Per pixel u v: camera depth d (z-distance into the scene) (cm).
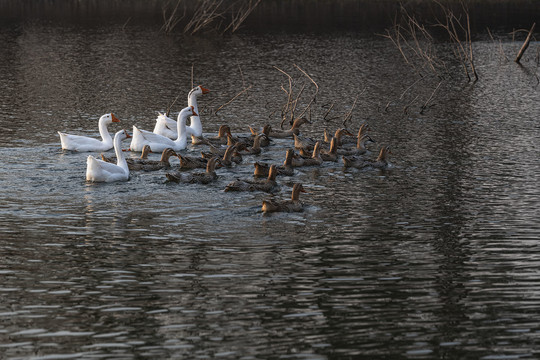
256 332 1323
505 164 2672
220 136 3133
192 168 2559
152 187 2319
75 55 5525
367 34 6800
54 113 3647
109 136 2942
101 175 2353
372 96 4247
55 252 1731
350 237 1855
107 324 1355
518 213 2067
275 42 6338
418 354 1247
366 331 1330
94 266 1644
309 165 2664
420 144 3053
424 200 2208
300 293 1499
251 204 2141
